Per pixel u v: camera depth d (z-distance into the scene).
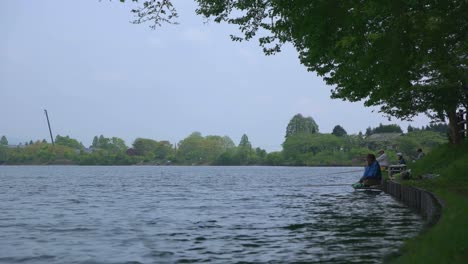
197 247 10.21
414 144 148.50
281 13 10.90
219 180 56.50
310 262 8.43
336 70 16.16
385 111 30.31
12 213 18.00
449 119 31.59
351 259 8.59
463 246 6.54
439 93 27.50
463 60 20.02
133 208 19.98
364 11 9.36
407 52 9.09
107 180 58.53
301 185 41.19
